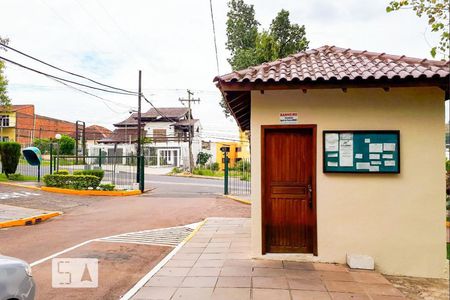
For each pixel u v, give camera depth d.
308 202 6.62
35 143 43.19
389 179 6.40
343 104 6.50
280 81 6.07
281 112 6.61
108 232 9.94
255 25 20.94
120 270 6.42
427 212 6.34
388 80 5.92
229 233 9.13
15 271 3.61
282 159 6.70
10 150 21.92
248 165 26.03
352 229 6.42
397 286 5.77
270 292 5.05
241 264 6.32
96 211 13.91
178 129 49.09
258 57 17.94
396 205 6.37
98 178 19.30
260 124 6.64
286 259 6.55
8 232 9.82
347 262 6.28
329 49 8.07
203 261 6.54
